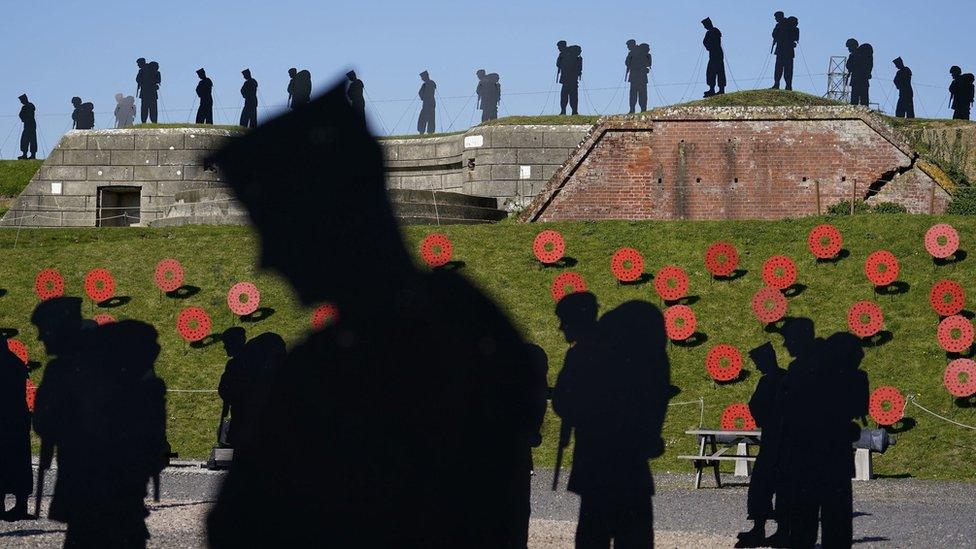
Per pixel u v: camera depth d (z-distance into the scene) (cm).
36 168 5575
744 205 3847
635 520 1057
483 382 418
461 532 420
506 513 430
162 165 5062
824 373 1309
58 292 3222
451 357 412
